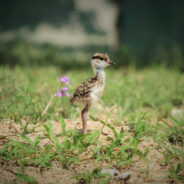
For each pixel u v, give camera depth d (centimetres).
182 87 1466
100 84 834
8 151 712
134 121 910
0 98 1147
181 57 2352
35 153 723
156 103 1270
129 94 1300
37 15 5034
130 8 5341
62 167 688
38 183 618
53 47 2725
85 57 2934
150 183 649
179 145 838
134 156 754
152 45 4241
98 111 1121
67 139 768
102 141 810
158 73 1830
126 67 2072
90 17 5116
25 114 960
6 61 2278
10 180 609
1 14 4934
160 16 5144
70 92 990
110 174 664
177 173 679
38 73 1633
